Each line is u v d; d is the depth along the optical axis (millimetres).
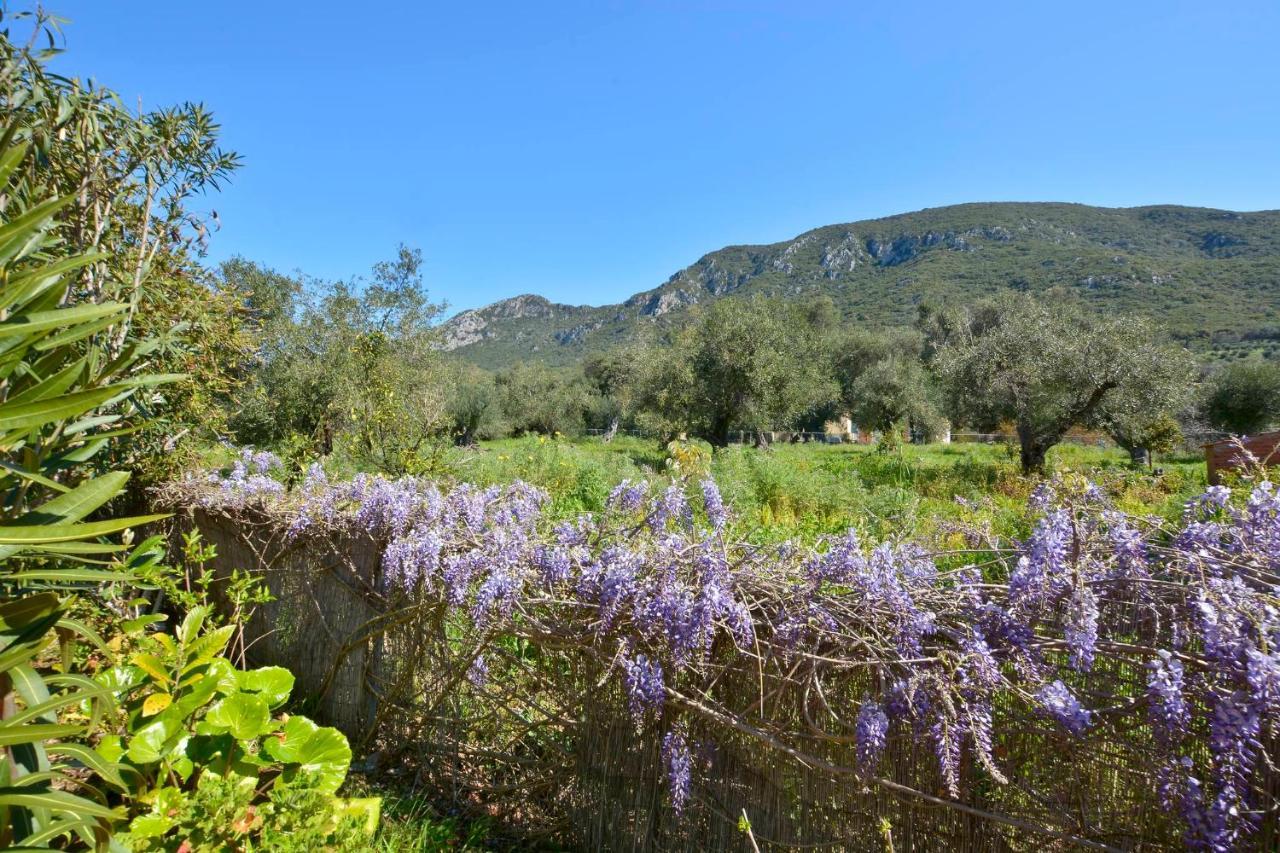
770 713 2062
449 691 2951
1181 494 6895
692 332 23609
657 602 2186
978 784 1748
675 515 2805
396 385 7289
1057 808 1639
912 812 1813
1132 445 17359
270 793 2336
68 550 1637
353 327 13219
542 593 2572
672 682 2217
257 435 10633
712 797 2197
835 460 19125
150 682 2561
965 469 16125
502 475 10047
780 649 1999
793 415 22250
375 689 3295
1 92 2594
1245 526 1890
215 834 2059
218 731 2402
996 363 16969
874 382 31203
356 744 3340
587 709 2514
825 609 1968
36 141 2564
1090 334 16234
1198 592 1594
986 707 1655
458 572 2727
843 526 7320
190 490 4535
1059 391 16078
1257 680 1359
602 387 48500
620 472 11477
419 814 2795
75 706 2686
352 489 3664
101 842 1616
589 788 2525
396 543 3029
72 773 2574
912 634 1794
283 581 3938
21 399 1498
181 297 3949
